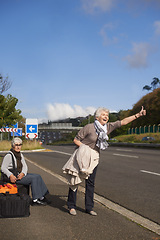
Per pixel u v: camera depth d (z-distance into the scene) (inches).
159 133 2009.1
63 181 319.6
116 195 256.8
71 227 159.0
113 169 445.7
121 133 3267.7
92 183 189.0
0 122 621.9
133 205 220.8
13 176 193.8
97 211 196.1
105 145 183.9
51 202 214.2
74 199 186.1
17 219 171.3
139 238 145.6
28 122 1027.9
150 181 334.3
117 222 171.5
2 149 997.8
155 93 2930.6
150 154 741.3
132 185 308.0
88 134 183.2
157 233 154.2
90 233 150.4
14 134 1010.1
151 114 2883.9
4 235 144.2
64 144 2420.0
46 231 151.3
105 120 184.7
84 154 176.9
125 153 783.7
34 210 192.1
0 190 183.2
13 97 646.5
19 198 175.6
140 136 2113.7
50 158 644.7
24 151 933.2
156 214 196.2
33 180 200.5
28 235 144.6
